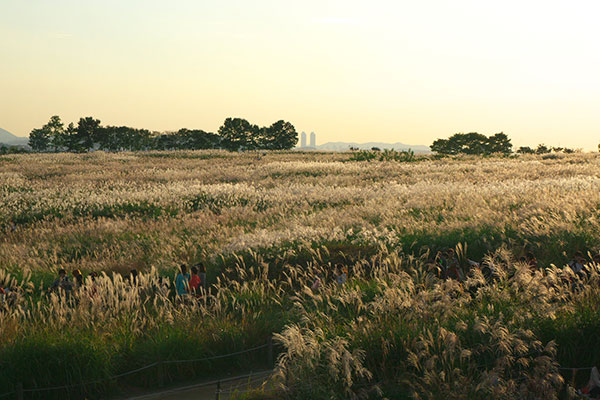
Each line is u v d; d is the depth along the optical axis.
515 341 7.44
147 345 9.82
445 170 51.88
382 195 32.34
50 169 65.00
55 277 16.47
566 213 16.97
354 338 8.51
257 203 33.72
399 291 9.26
